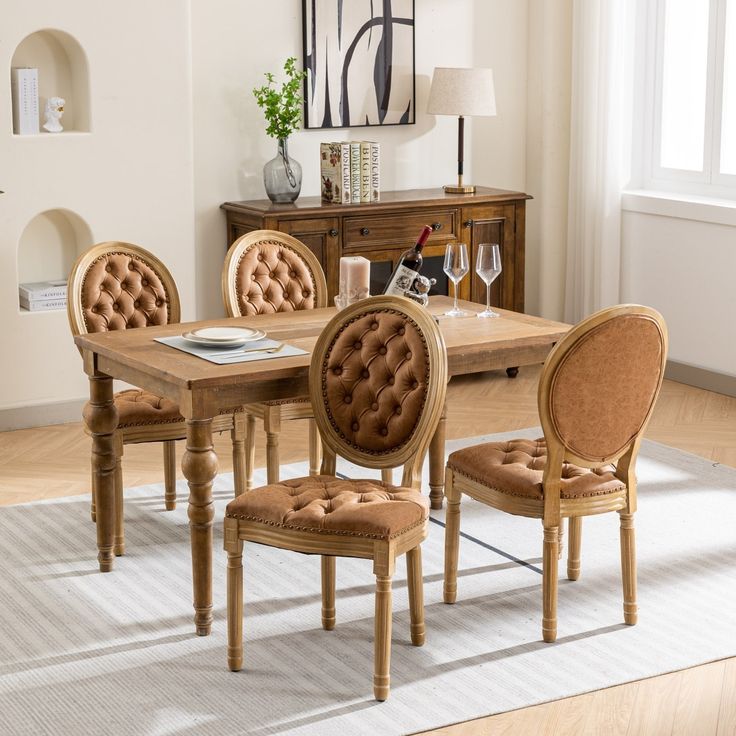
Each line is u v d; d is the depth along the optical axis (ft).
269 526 10.45
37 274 19.07
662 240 21.47
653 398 11.35
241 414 14.17
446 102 21.22
